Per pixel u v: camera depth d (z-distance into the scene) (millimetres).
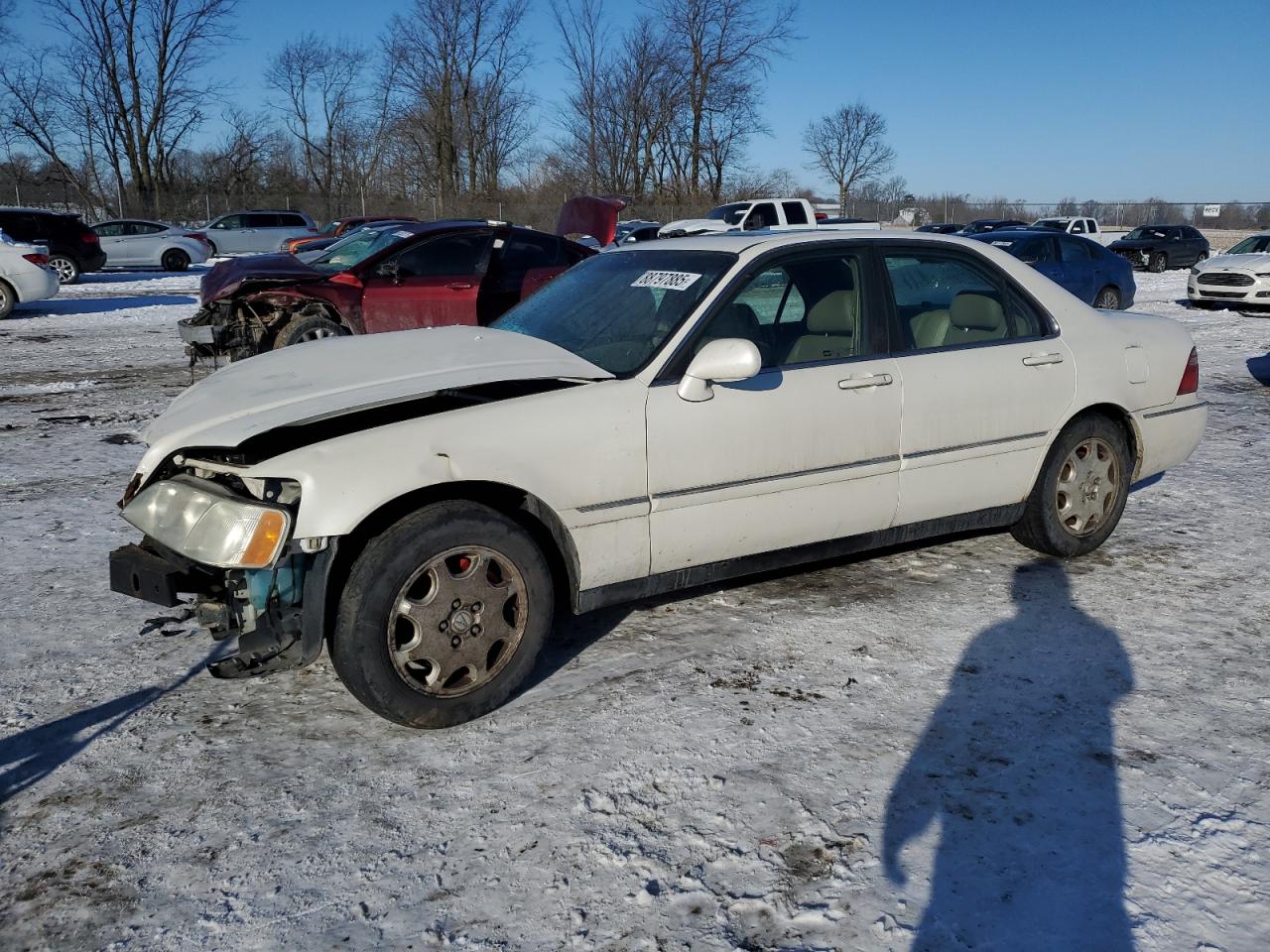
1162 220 58031
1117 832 2729
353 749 3209
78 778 3051
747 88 49000
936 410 4180
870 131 55438
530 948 2330
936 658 3789
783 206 25922
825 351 4031
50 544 5137
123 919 2447
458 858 2658
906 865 2600
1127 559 4859
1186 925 2375
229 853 2691
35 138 42500
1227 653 3828
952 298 4402
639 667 3740
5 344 12992
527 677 3625
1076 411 4574
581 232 11492
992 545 5062
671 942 2340
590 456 3430
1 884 2582
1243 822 2768
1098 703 3443
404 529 3117
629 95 49188
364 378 3447
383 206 47250
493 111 49844
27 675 3711
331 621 3199
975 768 3049
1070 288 14891
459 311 9867
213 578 3268
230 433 3170
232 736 3295
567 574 3594
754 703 3457
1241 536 5215
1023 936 2346
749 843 2695
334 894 2523
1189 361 5020
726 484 3727
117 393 9594
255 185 47875
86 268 23812
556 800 2904
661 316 3832
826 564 4801
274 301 9453
